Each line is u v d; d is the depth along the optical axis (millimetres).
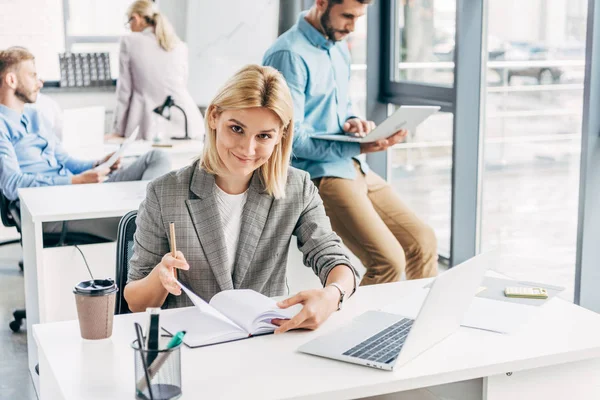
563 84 3596
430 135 4676
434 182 4703
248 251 2123
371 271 3490
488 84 4090
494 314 1919
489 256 1836
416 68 4750
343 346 1699
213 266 2084
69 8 6027
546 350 1704
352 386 1515
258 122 1952
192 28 5688
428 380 1577
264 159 2014
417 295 2078
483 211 4246
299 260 3178
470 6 3994
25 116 4293
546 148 3754
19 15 5840
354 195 3504
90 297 1729
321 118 3572
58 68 6023
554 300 2041
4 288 4594
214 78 5738
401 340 1737
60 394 1500
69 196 3311
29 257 3158
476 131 4141
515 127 3939
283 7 5691
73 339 1768
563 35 3562
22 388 3225
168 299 2117
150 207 2082
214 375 1558
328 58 3531
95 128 4773
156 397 1418
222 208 2127
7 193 4020
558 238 3756
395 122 3178
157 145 4918
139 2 5102
